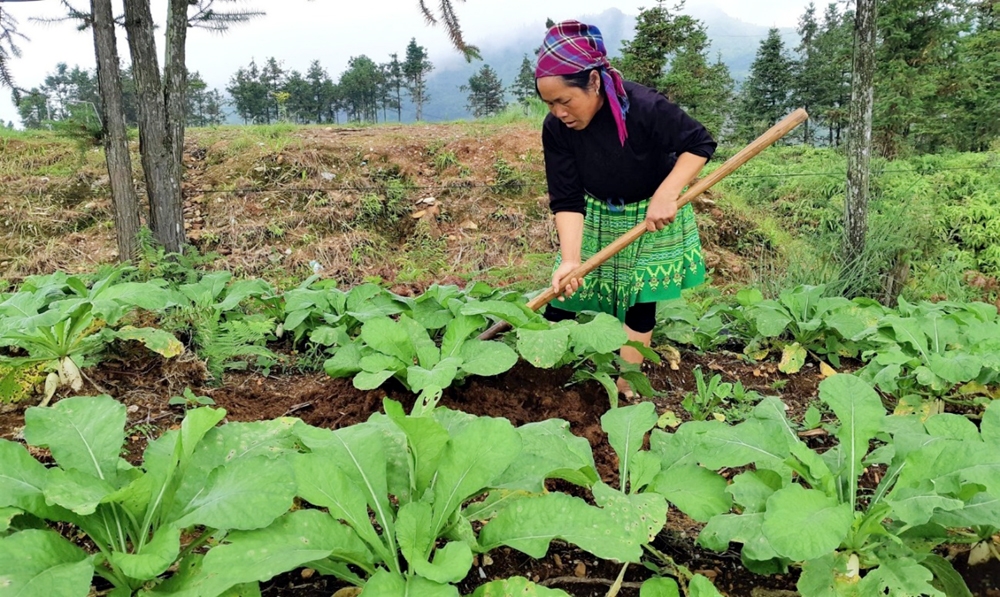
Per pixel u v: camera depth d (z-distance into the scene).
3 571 1.41
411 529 1.68
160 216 5.21
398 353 2.80
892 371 2.96
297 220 7.32
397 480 1.98
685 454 2.22
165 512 1.73
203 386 3.20
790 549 1.63
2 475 1.64
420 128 10.87
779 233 8.07
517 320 2.98
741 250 7.89
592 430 2.88
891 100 13.60
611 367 3.21
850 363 3.86
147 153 5.14
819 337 3.91
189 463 1.87
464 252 7.21
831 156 12.27
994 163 11.71
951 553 2.09
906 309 3.94
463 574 1.55
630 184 3.16
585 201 3.37
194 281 4.80
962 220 9.10
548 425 2.28
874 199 9.00
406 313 3.63
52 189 7.46
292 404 3.07
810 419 2.93
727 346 4.20
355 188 7.89
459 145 8.98
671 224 3.17
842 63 22.91
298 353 3.77
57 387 2.91
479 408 2.92
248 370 3.51
